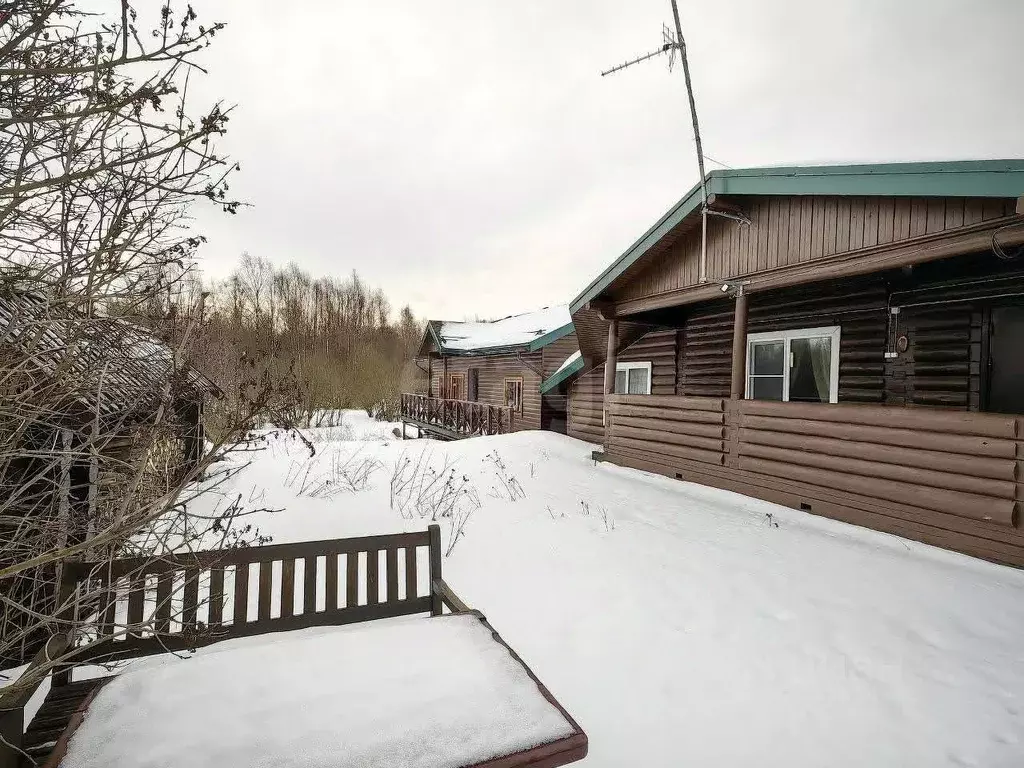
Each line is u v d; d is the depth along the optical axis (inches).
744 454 237.1
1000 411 205.9
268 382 93.2
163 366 99.1
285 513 227.5
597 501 250.5
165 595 99.6
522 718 62.5
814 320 272.8
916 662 111.6
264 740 57.4
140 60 63.1
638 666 115.9
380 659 75.9
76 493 129.7
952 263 207.9
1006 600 133.1
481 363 662.5
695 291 267.7
